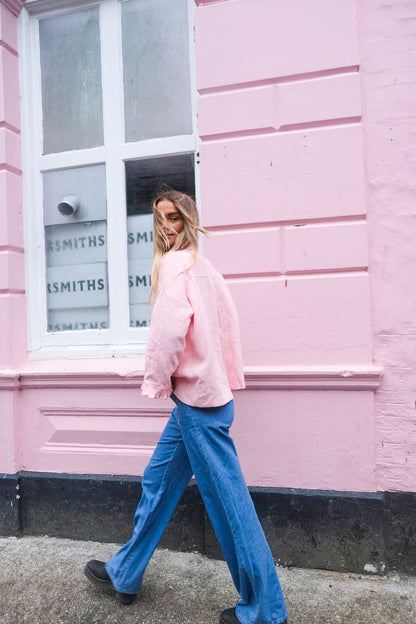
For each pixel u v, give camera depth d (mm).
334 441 2238
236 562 1745
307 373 2223
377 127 2236
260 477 2312
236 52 2377
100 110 2910
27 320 2859
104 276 2850
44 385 2617
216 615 1889
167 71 2799
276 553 2264
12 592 2062
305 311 2281
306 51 2295
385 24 2230
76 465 2592
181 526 2393
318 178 2273
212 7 2406
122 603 1954
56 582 2127
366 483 2207
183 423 1715
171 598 2000
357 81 2240
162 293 1638
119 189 2791
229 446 1760
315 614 1881
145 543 1889
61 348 2844
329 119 2268
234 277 2369
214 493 1725
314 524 2229
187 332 1671
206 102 2408
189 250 1800
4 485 2613
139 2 2855
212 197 2389
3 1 2764
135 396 2514
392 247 2211
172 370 1624
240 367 1916
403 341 2193
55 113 2977
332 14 2270
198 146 2648
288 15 2316
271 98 2332
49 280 2938
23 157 2883
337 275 2252
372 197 2236
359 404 2213
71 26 2973
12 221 2756
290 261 2297
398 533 2176
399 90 2215
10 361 2689
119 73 2836
